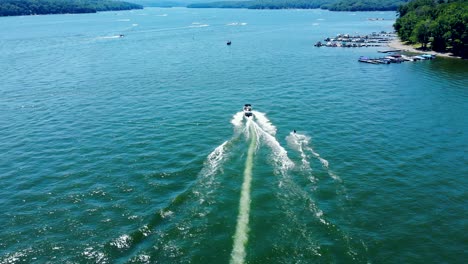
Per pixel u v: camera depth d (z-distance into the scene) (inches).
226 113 3378.4
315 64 5728.3
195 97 3934.5
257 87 4311.0
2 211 1907.0
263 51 7130.9
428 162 2401.6
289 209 1877.5
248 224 1763.0
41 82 4685.0
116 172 2290.8
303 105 3582.7
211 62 5974.4
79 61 6176.2
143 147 2650.1
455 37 6348.4
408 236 1715.1
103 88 4350.4
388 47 7564.0
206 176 2202.3
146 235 1710.1
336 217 1833.2
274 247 1619.1
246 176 2186.3
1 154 2573.8
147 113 3417.8
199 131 2935.5
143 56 6633.9
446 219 1836.9
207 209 1878.7
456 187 2116.1
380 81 4542.3
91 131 2977.4
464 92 3973.9
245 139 2733.8
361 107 3499.0
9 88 4397.1
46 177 2246.6
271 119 3191.4
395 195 2036.2
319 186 2102.6
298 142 2694.4
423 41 7037.4
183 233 1711.4
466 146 2628.0
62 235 1722.4
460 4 7007.9
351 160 2425.0
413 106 3513.8
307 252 1592.0
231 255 1577.3
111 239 1686.8
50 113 3457.2
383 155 2497.5
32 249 1635.1
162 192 2062.0
